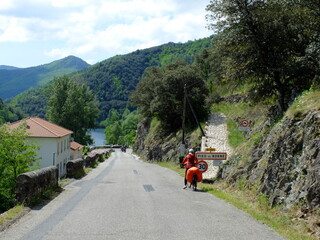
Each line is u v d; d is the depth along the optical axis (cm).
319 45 1725
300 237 655
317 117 902
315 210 730
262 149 1361
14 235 651
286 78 2023
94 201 1080
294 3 1777
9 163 2075
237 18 1933
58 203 1038
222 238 643
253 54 1947
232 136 3391
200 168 1645
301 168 869
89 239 624
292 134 980
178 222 778
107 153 6869
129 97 6956
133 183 1670
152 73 6656
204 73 6600
